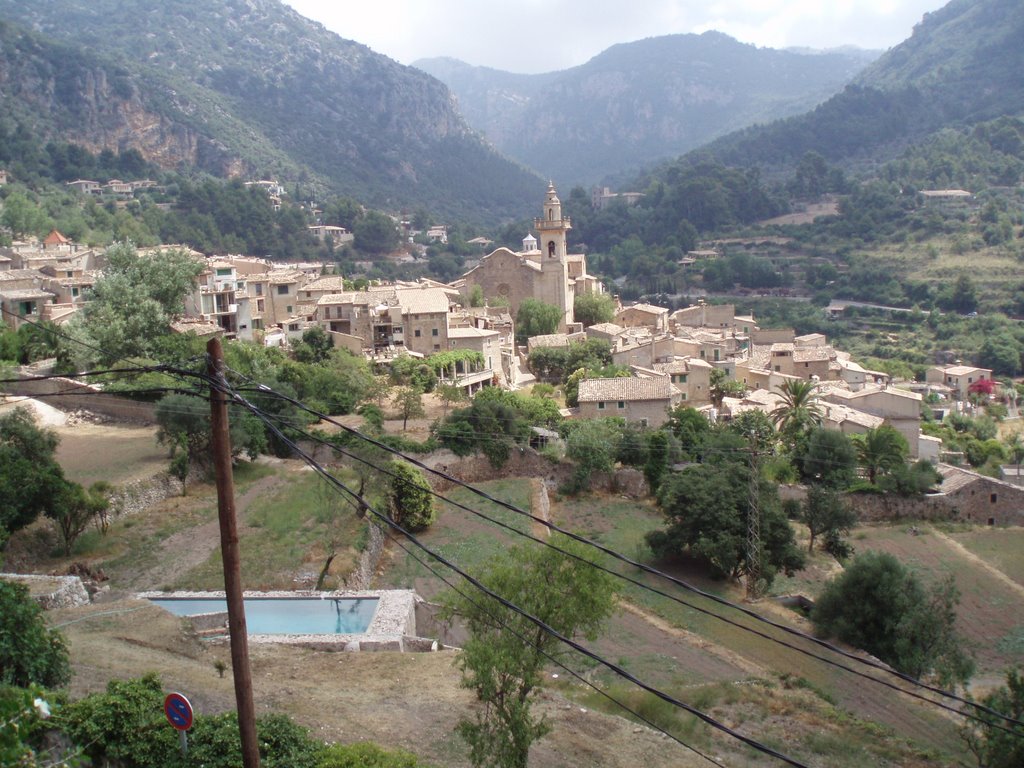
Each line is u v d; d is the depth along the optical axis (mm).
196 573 50344
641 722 36312
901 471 85000
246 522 59375
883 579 51500
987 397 152375
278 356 95062
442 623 46469
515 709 28094
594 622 31828
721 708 40562
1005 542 77312
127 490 61094
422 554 62812
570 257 165875
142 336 85500
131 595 45594
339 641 38812
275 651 37469
